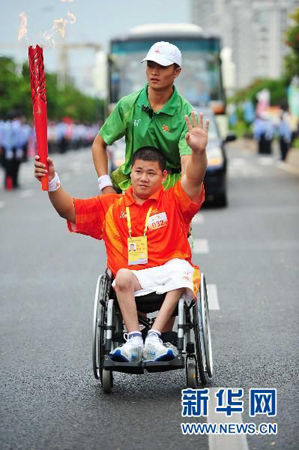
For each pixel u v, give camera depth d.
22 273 10.63
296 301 8.80
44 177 5.73
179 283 5.72
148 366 5.57
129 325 5.71
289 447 4.82
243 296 9.06
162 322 5.68
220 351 6.97
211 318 8.12
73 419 5.38
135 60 22.45
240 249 12.13
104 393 5.95
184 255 5.91
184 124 6.24
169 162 6.38
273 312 8.32
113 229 5.93
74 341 7.41
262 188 22.28
